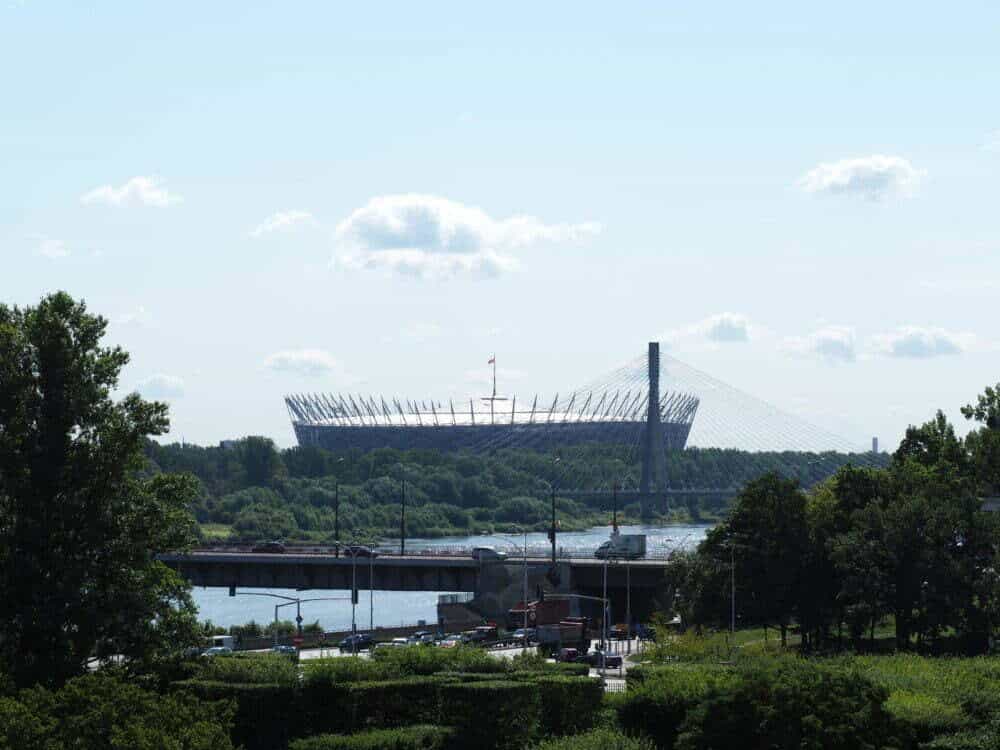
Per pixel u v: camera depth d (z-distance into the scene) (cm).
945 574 15338
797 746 8506
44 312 11425
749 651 15338
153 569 11350
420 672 11400
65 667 10462
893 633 17638
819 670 9012
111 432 11388
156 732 7494
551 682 10381
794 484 17362
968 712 9212
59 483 11212
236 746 9606
